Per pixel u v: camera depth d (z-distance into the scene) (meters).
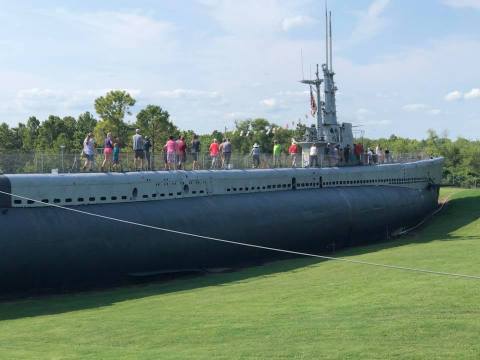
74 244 18.00
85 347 10.70
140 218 19.97
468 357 8.98
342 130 35.62
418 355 9.12
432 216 36.53
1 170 18.88
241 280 18.66
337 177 31.05
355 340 10.05
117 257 19.03
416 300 12.68
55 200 18.77
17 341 11.48
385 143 113.31
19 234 17.03
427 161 38.03
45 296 17.59
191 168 24.64
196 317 12.73
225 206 23.31
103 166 21.25
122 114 66.12
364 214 29.70
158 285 19.20
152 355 9.83
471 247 21.98
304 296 14.33
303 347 9.80
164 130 66.88
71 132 82.75
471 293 13.00
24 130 84.12
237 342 10.37
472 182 76.12
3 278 16.78
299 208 26.33
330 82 34.81
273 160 28.88
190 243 21.23
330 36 34.84
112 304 15.60
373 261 20.30
